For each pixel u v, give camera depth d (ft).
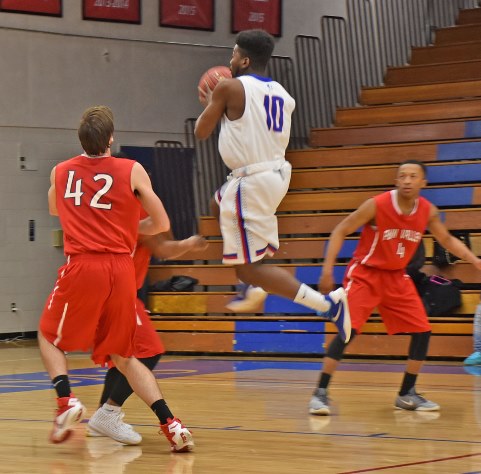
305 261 42.39
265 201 17.94
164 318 41.06
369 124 48.03
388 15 53.93
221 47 52.31
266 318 39.45
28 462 15.66
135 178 16.29
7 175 47.55
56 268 48.96
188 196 48.37
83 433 19.04
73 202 16.26
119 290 16.03
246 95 17.79
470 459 15.65
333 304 18.76
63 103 48.75
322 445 17.25
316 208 42.68
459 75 50.08
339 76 52.03
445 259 37.17
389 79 52.08
